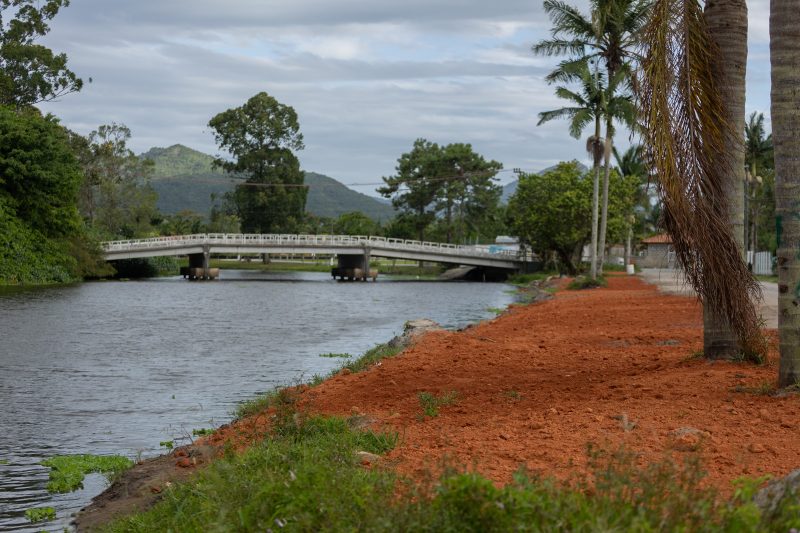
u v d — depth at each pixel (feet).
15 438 43.78
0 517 30.63
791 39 35.96
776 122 36.22
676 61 39.04
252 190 407.03
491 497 16.71
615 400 36.91
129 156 354.13
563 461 25.52
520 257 309.83
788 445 26.71
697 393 36.83
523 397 40.19
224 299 177.68
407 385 45.98
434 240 455.63
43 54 274.57
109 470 36.83
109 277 283.59
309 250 290.56
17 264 219.61
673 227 40.81
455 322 122.11
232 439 35.91
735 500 18.35
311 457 26.43
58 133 233.14
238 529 20.51
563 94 170.60
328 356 80.12
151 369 70.69
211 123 413.18
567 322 87.40
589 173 260.83
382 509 18.25
